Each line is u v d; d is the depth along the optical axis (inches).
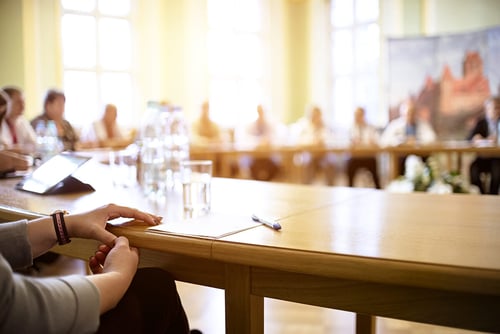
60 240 36.7
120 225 39.0
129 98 293.7
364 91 319.3
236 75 327.0
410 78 287.1
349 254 29.5
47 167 61.2
